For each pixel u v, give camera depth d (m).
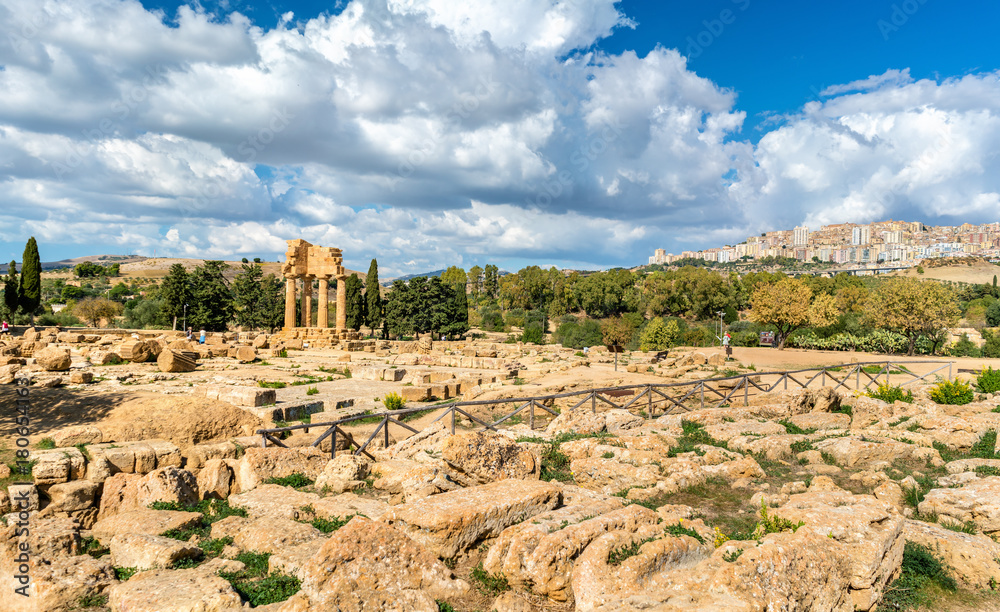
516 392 24.56
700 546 7.83
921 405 18.34
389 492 10.93
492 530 7.86
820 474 12.61
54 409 14.08
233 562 7.41
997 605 7.44
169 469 10.59
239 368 33.84
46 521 8.52
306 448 12.52
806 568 6.75
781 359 44.69
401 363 41.28
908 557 8.29
